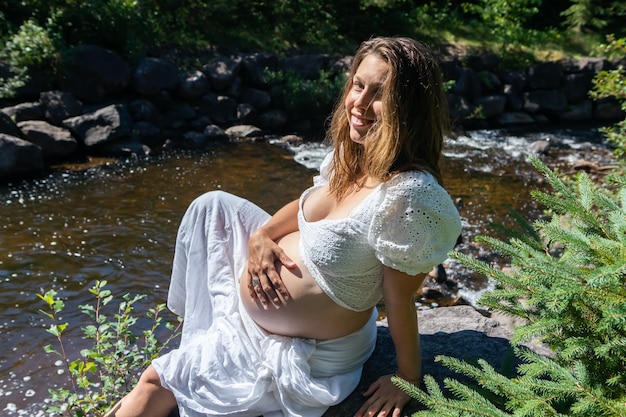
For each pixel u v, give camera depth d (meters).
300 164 7.52
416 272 1.83
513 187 7.18
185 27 9.95
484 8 13.37
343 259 1.91
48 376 3.32
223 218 2.41
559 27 14.05
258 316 2.11
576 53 12.28
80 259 4.73
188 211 2.43
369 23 11.52
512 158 8.45
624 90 5.56
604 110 11.12
